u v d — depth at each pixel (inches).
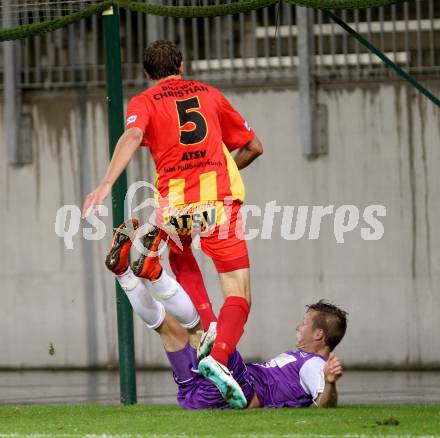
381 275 1593.3
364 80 1608.0
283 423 706.2
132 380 957.8
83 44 1678.2
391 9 1652.3
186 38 1689.2
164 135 786.8
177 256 848.3
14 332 1668.3
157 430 693.3
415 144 1595.7
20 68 1680.6
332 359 795.4
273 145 1625.2
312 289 1605.6
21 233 1673.2
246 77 1641.2
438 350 1574.8
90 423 748.0
